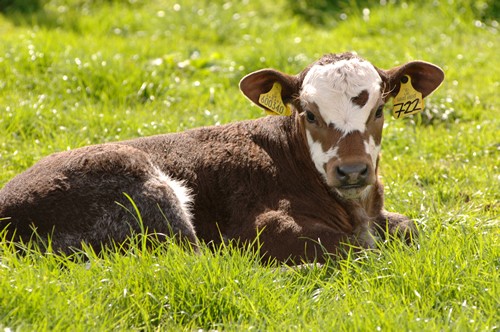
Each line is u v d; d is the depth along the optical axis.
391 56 16.95
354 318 7.12
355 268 8.30
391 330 6.98
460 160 12.69
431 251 8.32
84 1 22.36
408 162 12.53
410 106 9.84
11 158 11.88
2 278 7.59
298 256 9.00
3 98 13.96
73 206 8.95
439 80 9.80
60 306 7.26
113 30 20.42
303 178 9.62
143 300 7.66
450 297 7.77
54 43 16.91
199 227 9.49
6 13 21.73
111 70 14.97
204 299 7.66
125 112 13.57
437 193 11.01
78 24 20.45
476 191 11.27
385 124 13.49
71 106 13.88
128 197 8.91
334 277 8.22
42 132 12.74
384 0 21.34
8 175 11.38
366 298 7.64
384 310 7.41
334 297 7.84
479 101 15.05
